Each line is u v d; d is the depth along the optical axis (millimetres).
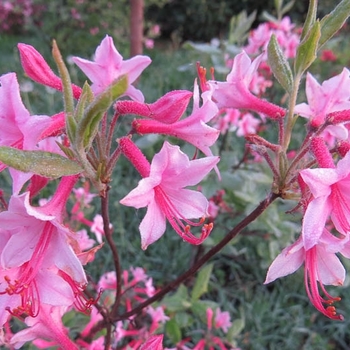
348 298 499
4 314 174
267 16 520
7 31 1263
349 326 490
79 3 1025
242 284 524
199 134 187
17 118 165
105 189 191
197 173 175
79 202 351
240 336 461
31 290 171
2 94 166
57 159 155
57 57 153
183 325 361
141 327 377
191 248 514
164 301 362
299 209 209
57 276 171
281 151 205
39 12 1064
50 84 199
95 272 504
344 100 226
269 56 208
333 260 182
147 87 848
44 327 196
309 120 223
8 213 163
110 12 1040
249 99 226
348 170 170
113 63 213
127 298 350
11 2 1127
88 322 312
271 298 503
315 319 501
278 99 638
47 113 733
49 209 169
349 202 176
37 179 186
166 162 171
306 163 213
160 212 179
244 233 440
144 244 176
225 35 1381
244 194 390
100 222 348
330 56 775
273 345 470
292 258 182
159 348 180
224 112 442
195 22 1363
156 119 192
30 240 169
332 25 203
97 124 162
